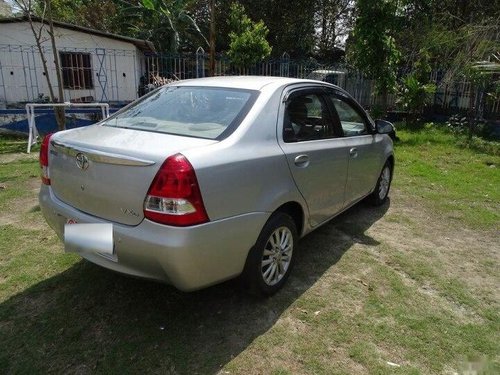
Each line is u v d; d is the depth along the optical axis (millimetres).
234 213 2594
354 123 4285
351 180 4094
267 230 2891
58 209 2824
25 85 11961
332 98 3951
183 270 2365
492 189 6184
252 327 2766
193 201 2338
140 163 2361
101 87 12711
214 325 2773
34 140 9070
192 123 2934
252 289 2936
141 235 2375
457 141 10055
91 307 2930
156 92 3596
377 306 3055
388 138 5133
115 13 19453
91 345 2553
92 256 2719
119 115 3373
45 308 2908
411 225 4691
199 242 2381
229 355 2502
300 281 3363
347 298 3145
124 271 2572
